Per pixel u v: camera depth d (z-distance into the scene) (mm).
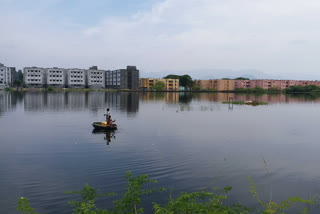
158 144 16016
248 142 17031
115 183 9508
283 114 35438
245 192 8969
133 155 13375
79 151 14086
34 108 38469
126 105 46719
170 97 83188
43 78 148750
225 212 5742
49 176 10188
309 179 10336
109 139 17297
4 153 13586
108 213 6148
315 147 15758
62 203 7895
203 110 39781
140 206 7742
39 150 14242
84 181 9695
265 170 11352
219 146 15758
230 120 28250
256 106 49281
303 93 134875
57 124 23625
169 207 6023
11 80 153500
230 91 157750
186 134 19531
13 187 9086
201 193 6598
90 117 28906
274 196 8695
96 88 158625
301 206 8008
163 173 10727
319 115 34406
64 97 67375
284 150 14969
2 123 24062
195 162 12336
